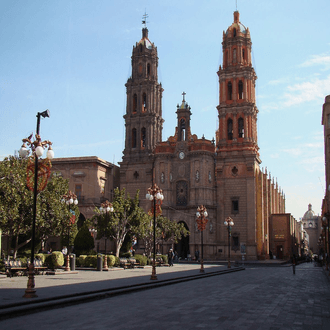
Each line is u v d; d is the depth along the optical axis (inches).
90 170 3668.8
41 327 611.8
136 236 2642.7
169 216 3661.4
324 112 3225.9
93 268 2004.2
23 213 1738.4
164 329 600.1
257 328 619.8
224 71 3814.0
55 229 1886.1
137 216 2502.5
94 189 3639.3
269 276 1865.2
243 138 3676.2
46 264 1748.3
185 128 3833.7
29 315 724.0
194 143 3676.2
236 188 3617.1
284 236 4397.1
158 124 4013.3
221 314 738.2
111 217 2354.8
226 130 3747.5
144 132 3971.5
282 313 764.0
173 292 1115.3
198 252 3447.3
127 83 4025.6
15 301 797.9
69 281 1288.1
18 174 1723.7
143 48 4045.3
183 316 711.1
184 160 3735.2
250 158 3602.4
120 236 2502.5
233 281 1541.6
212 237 3567.9
